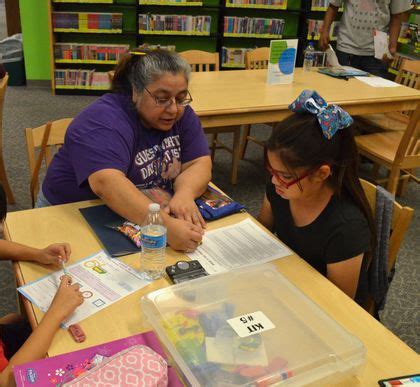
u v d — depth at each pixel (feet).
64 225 4.77
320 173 4.01
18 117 14.94
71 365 2.96
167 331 3.24
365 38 13.03
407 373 3.18
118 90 5.46
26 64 18.06
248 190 11.30
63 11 17.24
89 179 4.97
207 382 2.85
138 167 5.47
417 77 12.39
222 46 18.51
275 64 10.39
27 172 11.25
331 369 3.06
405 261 8.89
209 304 3.52
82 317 3.49
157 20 17.30
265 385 2.88
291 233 4.72
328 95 10.03
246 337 3.22
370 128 11.91
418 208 10.94
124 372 2.76
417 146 9.71
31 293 3.75
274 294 3.70
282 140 3.92
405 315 7.41
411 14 16.22
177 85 5.06
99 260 4.22
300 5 18.35
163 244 4.15
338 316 3.71
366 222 4.32
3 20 29.19
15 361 3.07
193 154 5.90
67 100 17.20
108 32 17.24
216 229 4.93
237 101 9.25
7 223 4.74
